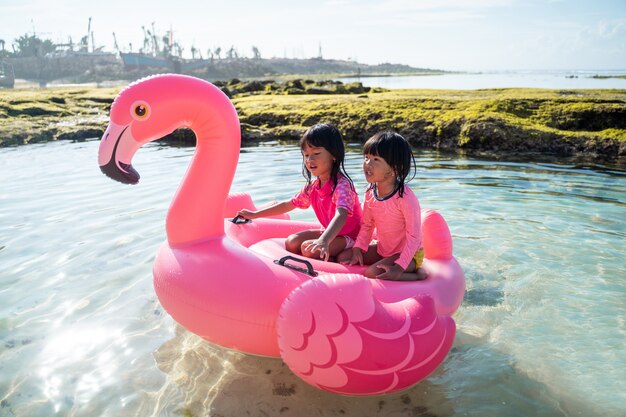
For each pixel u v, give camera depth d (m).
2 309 3.33
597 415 2.34
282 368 2.76
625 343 2.92
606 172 7.12
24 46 175.25
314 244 2.80
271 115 12.40
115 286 3.66
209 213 2.81
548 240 4.50
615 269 3.90
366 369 2.26
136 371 2.71
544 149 8.87
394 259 2.90
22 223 5.08
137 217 5.22
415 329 2.34
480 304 3.42
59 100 18.14
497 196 5.89
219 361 2.82
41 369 2.71
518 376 2.64
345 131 10.88
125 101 2.65
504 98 11.34
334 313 2.22
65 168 7.99
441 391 2.53
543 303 3.42
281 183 6.50
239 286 2.54
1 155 9.39
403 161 2.76
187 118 2.76
